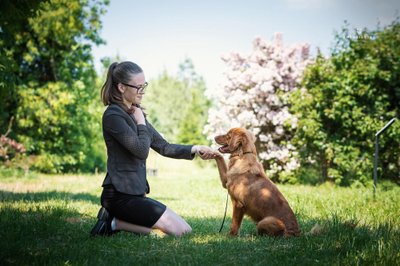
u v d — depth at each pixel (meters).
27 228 4.31
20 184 12.20
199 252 3.48
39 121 18.77
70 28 18.59
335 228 4.15
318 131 12.20
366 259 3.21
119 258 3.32
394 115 11.80
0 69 7.84
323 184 12.16
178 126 60.19
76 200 7.75
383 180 11.83
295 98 12.70
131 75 4.23
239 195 4.66
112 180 4.10
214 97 14.75
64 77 19.58
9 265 3.10
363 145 12.01
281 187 11.43
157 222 4.19
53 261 3.18
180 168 28.94
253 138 5.09
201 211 7.12
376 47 11.97
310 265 3.13
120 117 4.14
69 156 19.50
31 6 7.78
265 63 14.13
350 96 11.90
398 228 4.65
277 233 4.21
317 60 12.72
